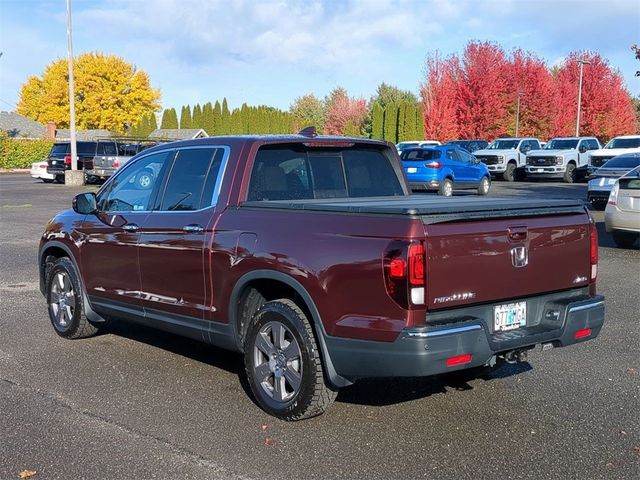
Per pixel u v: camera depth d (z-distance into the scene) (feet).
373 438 15.83
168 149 20.83
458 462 14.60
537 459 14.75
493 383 19.66
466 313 15.35
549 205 16.81
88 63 246.88
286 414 16.65
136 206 21.35
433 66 203.31
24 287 33.01
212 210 18.66
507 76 198.08
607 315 27.53
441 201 16.98
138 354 22.36
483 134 196.44
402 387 19.31
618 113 214.28
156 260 19.99
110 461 14.60
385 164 21.75
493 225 15.51
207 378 20.02
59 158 115.96
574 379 19.98
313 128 20.84
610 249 44.80
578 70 212.43
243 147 18.81
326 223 15.84
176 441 15.62
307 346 16.07
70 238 23.36
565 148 111.34
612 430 16.29
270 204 17.34
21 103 271.08
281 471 14.16
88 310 23.17
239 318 18.10
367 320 14.88
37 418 16.93
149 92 255.91
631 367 21.12
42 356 22.12
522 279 16.11
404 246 14.30
